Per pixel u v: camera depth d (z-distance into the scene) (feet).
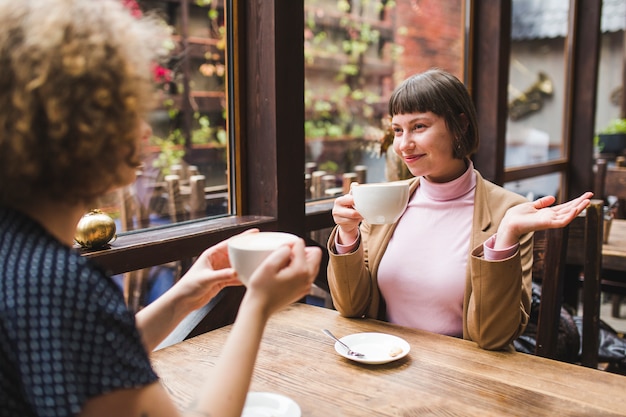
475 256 4.35
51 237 2.05
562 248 5.38
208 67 6.66
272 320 5.00
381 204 4.04
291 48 6.15
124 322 1.97
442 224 5.08
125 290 6.04
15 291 1.87
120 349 1.92
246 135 6.34
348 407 3.35
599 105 18.15
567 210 4.00
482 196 5.01
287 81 6.15
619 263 7.88
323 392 3.56
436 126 4.86
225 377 2.20
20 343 1.83
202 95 6.68
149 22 2.28
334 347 4.31
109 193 2.39
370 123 9.69
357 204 4.17
